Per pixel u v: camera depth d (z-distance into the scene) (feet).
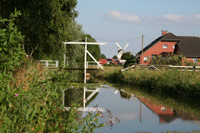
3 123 11.26
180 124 25.80
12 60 12.52
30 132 12.44
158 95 50.19
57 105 15.11
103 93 53.01
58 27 60.85
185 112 32.53
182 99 44.68
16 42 12.57
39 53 79.87
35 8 52.80
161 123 26.25
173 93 53.01
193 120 27.78
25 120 12.30
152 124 25.67
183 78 52.34
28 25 55.26
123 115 29.84
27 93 12.92
